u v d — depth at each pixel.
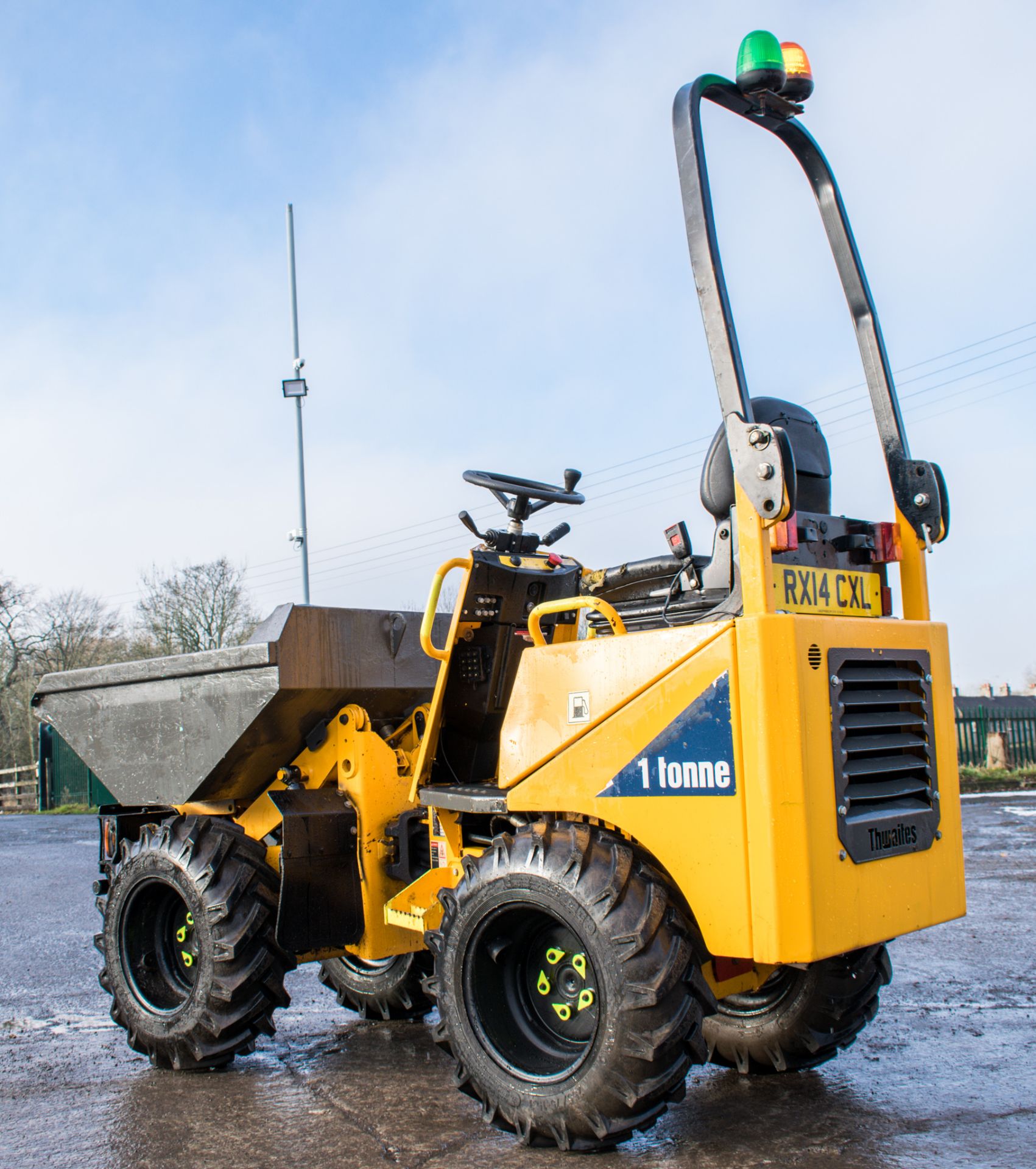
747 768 2.86
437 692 4.04
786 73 3.41
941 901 3.32
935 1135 3.18
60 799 22.75
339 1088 3.84
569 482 4.23
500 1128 3.21
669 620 3.72
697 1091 3.68
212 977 4.00
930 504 3.56
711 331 3.05
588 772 3.24
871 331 3.77
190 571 30.22
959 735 19.48
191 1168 3.08
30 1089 3.89
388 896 4.39
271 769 4.63
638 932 2.93
